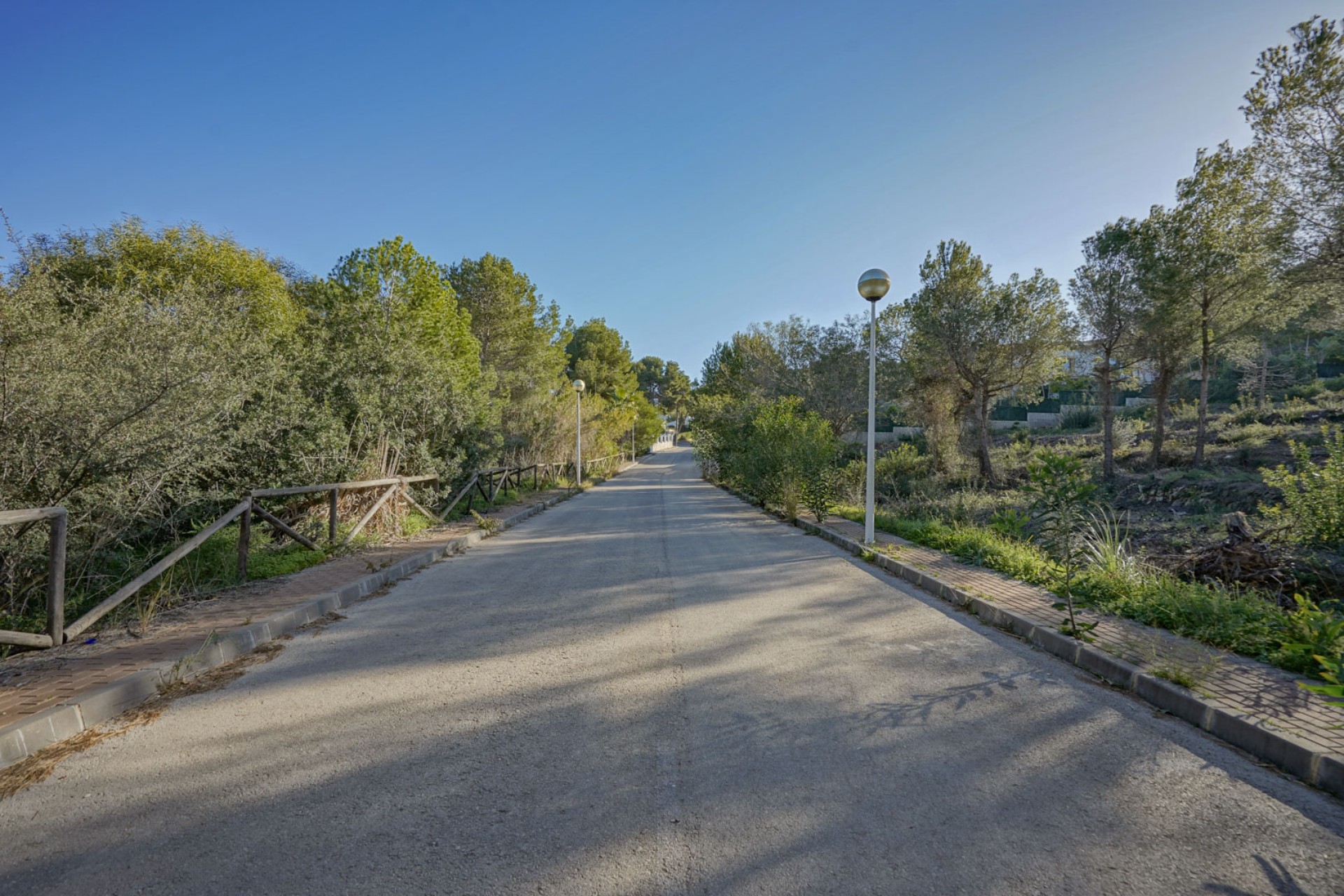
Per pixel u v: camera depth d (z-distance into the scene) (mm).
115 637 4914
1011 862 2387
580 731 3523
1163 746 3363
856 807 2756
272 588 6645
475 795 2863
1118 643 4727
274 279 18281
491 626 5664
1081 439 27219
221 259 16656
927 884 2262
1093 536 8344
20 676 4051
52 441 5742
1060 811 2732
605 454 35062
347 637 5383
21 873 2348
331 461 9641
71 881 2305
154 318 7012
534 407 24641
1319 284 14336
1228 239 17078
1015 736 3467
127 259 15438
